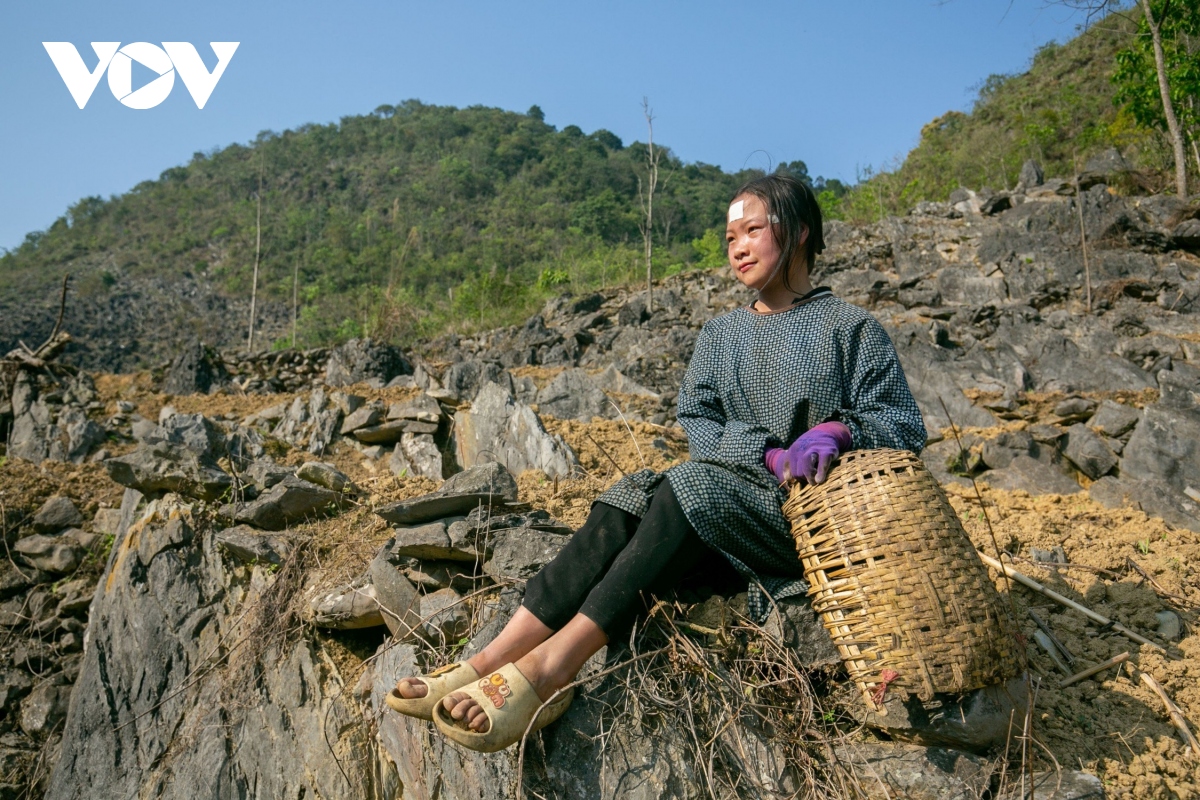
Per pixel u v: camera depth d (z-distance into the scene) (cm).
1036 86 2448
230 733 318
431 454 488
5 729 468
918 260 1209
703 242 2184
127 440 705
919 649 199
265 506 374
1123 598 302
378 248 5475
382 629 322
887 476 211
